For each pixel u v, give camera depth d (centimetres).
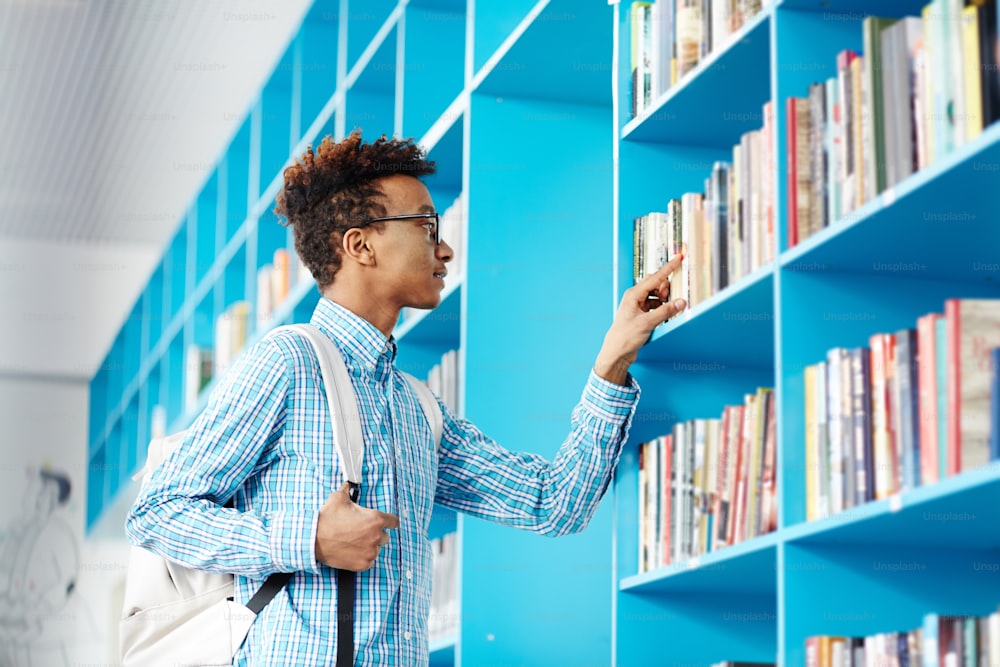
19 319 762
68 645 750
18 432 780
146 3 482
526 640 278
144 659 188
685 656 229
